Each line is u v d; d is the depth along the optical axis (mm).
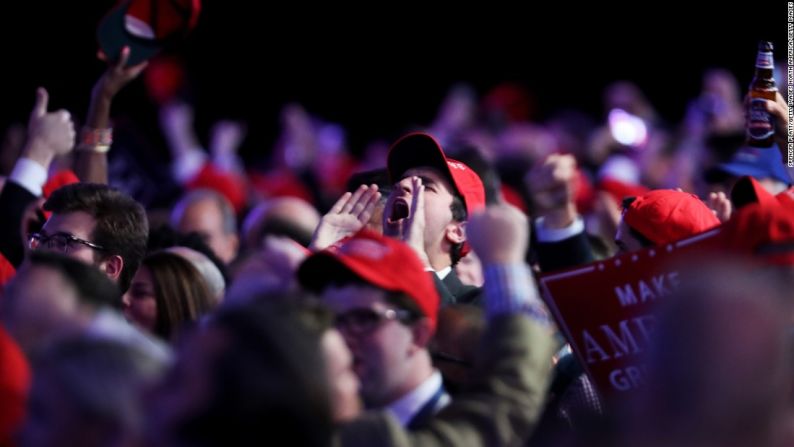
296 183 31656
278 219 16938
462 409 8148
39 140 14672
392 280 8727
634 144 28859
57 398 6637
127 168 22016
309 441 6543
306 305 7262
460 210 12305
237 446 6410
